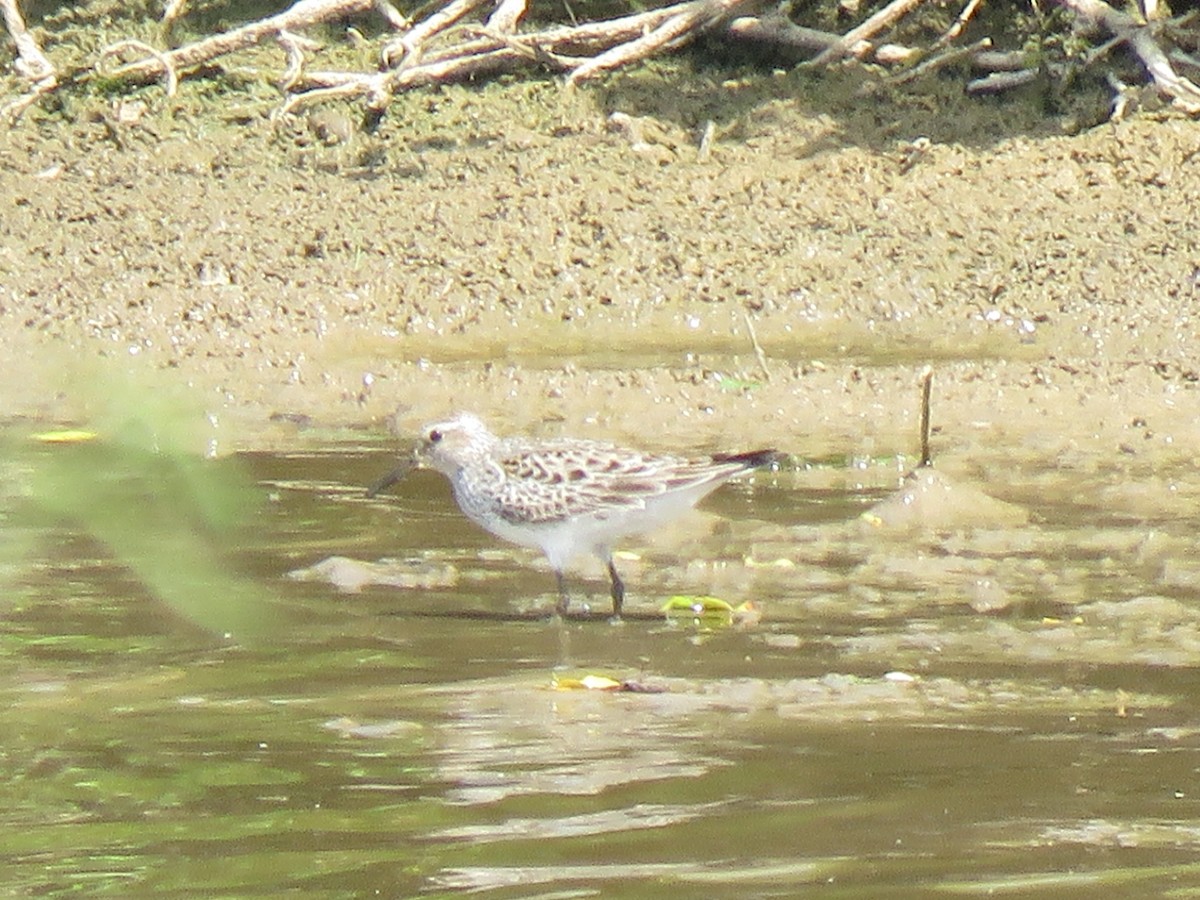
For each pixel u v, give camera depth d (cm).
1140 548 1166
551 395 1562
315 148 2030
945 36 2052
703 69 2100
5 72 2181
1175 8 2073
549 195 1906
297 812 737
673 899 646
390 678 927
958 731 834
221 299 1747
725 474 1102
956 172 1903
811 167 1930
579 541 1077
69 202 1919
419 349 1705
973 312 1734
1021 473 1345
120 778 779
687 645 988
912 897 648
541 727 846
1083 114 1973
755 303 1762
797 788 759
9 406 1485
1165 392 1529
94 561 1107
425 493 1323
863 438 1450
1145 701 880
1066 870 672
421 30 2098
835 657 960
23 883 667
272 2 2261
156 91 2114
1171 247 1784
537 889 657
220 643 986
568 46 2127
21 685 912
